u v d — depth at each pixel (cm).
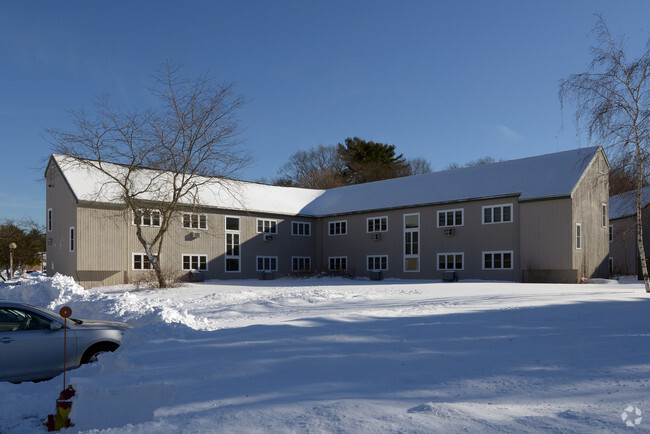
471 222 3591
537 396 494
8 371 743
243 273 4141
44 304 1414
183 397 520
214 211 4009
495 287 2434
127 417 545
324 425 414
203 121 3027
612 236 4584
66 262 3441
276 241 4366
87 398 540
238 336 837
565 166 3425
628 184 2205
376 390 526
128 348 816
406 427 404
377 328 891
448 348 729
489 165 3947
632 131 2066
